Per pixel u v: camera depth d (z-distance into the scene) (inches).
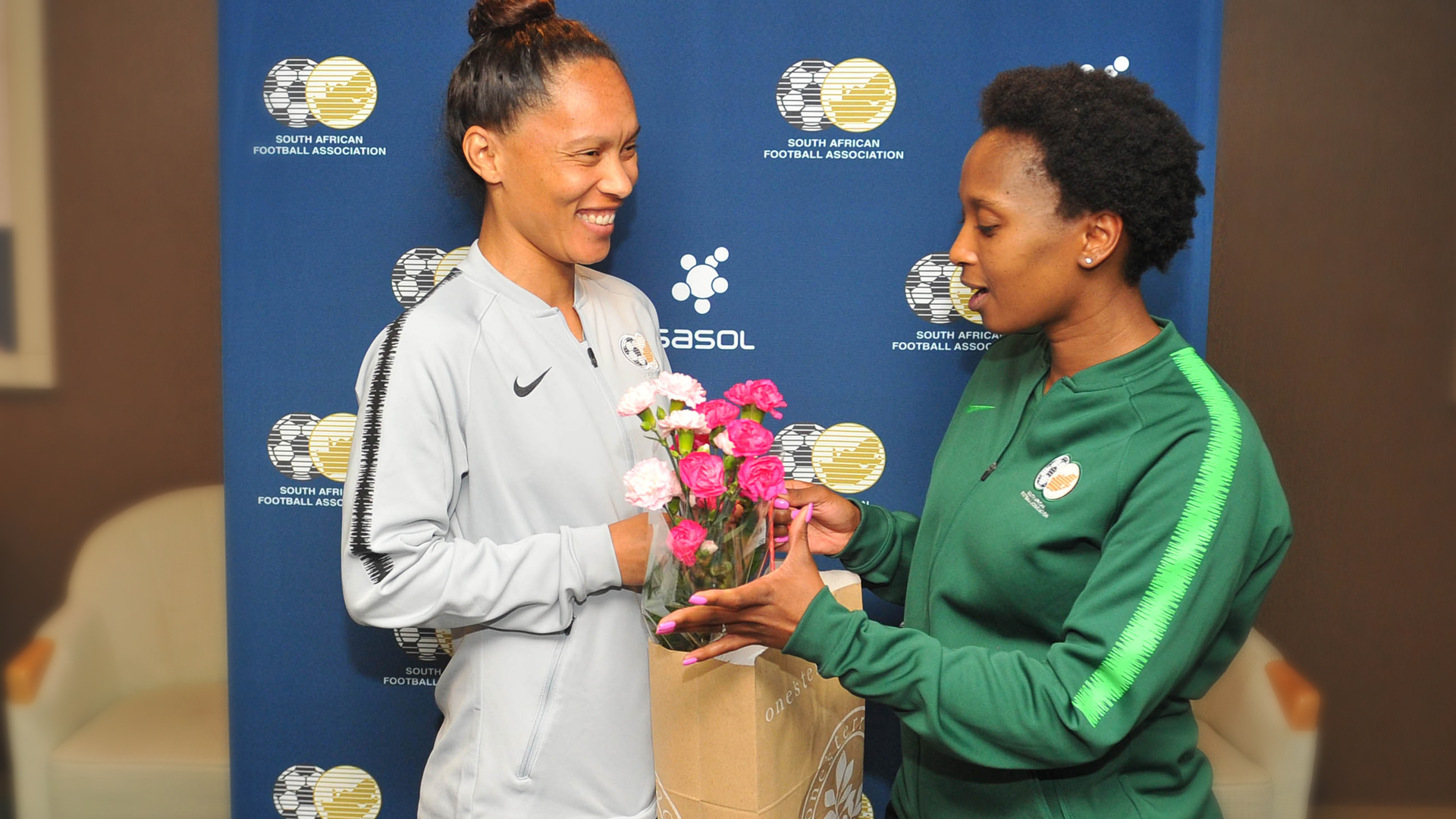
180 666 76.4
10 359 75.8
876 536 56.1
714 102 66.6
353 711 71.6
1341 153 72.3
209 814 73.5
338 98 66.4
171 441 77.0
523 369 49.7
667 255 68.1
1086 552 42.8
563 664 49.7
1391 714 79.7
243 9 65.9
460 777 50.8
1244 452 40.3
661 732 47.1
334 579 70.2
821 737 50.6
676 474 43.1
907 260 67.7
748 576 43.5
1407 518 76.3
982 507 45.6
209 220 74.8
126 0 72.4
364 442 47.1
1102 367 43.3
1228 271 73.6
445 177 62.5
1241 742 73.7
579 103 47.1
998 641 46.2
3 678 78.7
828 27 65.7
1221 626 40.9
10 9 72.5
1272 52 71.6
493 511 49.7
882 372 69.0
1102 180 40.3
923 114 66.3
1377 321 73.7
